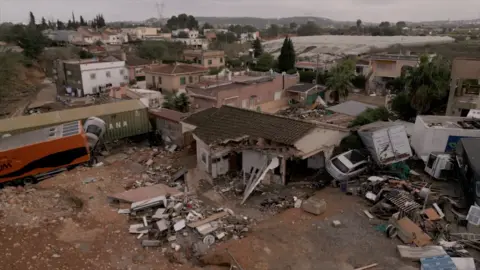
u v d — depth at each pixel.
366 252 15.39
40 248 16.67
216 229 18.00
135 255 16.34
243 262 15.12
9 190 23.91
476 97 33.28
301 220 18.23
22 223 18.91
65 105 56.25
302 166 25.39
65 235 17.81
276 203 20.94
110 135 33.12
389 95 49.38
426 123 24.58
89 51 100.94
